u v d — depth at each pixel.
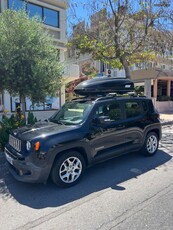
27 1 12.02
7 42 6.42
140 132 5.50
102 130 4.60
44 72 6.70
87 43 11.46
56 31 14.12
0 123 6.68
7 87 6.72
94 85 5.34
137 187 4.01
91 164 4.50
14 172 4.16
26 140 3.94
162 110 19.28
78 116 4.67
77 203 3.48
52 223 2.96
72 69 13.95
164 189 3.91
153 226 2.83
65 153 4.02
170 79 19.86
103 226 2.86
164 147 7.05
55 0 13.59
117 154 4.99
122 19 11.38
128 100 5.41
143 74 18.86
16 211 3.29
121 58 11.64
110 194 3.76
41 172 3.75
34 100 7.12
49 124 4.76
